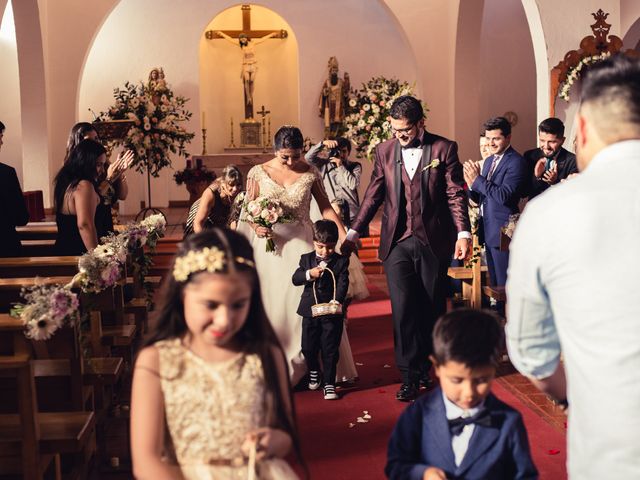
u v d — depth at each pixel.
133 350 6.43
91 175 5.99
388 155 5.81
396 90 11.81
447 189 5.73
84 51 14.94
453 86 15.23
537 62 9.22
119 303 5.72
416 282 5.76
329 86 17.81
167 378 2.36
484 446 2.52
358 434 5.07
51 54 14.85
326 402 5.76
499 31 17.88
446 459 2.55
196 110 18.19
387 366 6.75
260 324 2.45
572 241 1.94
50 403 4.10
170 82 18.09
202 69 18.69
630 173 1.95
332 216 6.25
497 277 6.89
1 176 6.15
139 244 5.90
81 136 7.01
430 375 6.38
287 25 19.23
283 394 2.46
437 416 2.59
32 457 3.35
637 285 1.88
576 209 1.95
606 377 1.90
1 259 5.38
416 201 5.69
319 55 18.08
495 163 6.85
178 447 2.35
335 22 18.03
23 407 3.32
